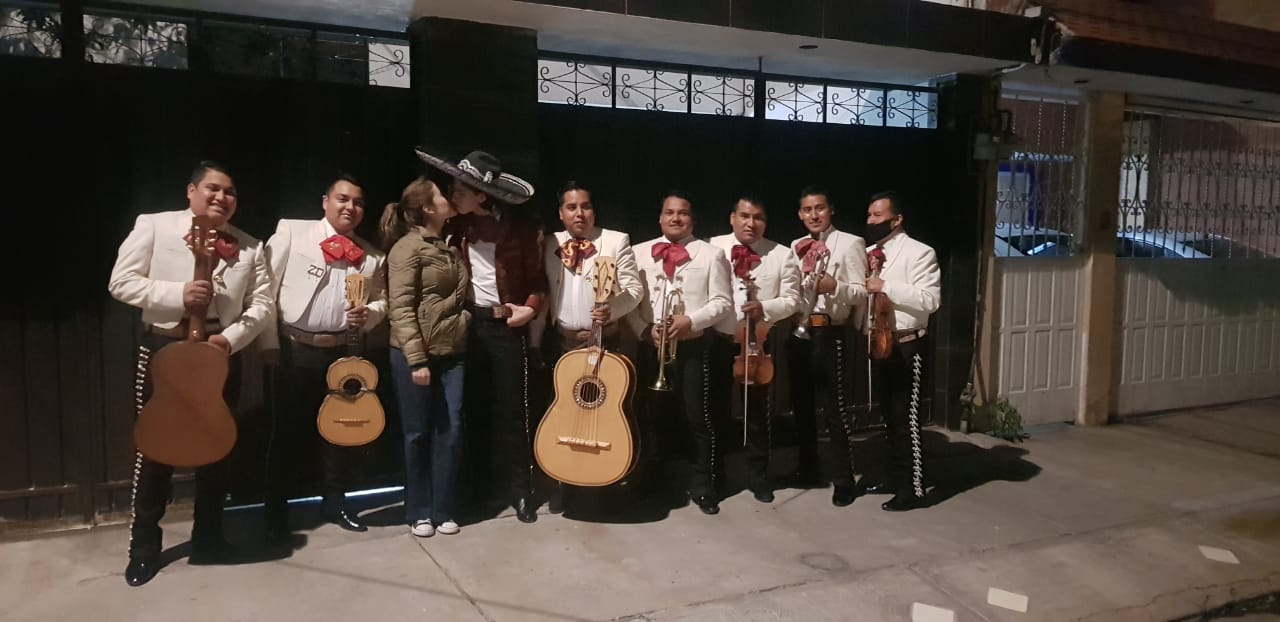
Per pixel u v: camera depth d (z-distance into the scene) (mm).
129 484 4387
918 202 6406
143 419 3584
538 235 4582
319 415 4145
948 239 6457
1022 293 6770
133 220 4266
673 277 4664
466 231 4414
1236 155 7977
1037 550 4434
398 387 4246
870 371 5055
